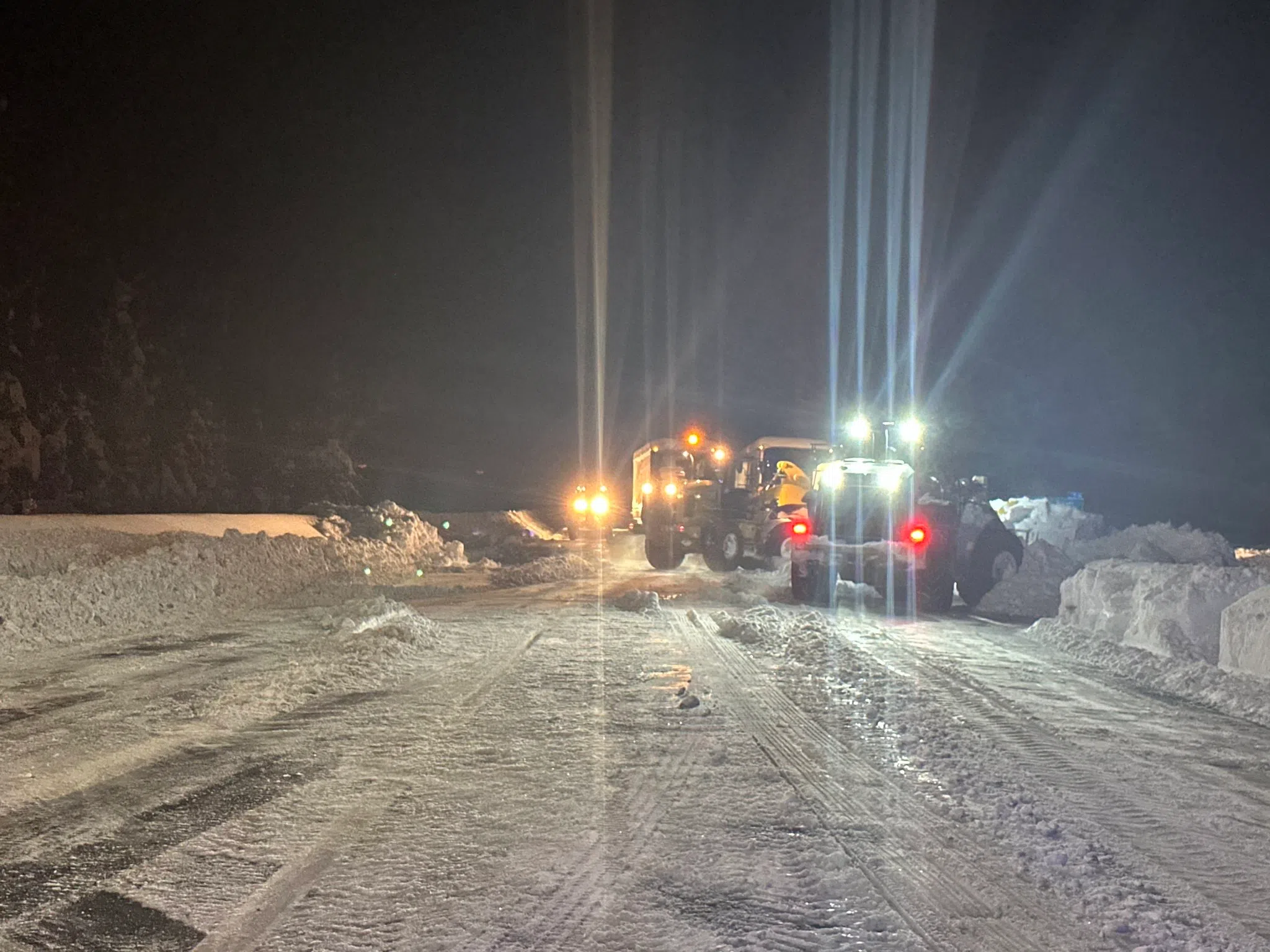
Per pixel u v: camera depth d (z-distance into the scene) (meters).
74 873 4.71
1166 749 7.20
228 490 30.05
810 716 7.99
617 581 20.36
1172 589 11.00
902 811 5.68
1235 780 6.43
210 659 10.15
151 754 6.68
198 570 14.73
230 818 5.48
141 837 5.18
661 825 5.41
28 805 5.66
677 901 4.47
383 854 4.96
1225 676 9.14
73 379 26.39
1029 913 4.39
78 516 17.83
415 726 7.51
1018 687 9.41
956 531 15.83
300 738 7.14
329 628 12.12
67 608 11.70
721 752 6.87
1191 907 4.46
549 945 4.03
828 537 15.96
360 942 4.03
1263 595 9.46
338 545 21.61
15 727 7.38
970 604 16.73
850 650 11.17
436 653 10.75
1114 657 10.63
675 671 9.84
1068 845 5.18
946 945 4.08
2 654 10.22
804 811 5.67
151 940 4.04
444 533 35.69
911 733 7.46
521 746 6.96
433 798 5.82
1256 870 4.92
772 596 17.45
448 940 4.05
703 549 23.69
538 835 5.25
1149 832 5.44
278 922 4.21
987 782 6.23
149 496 27.06
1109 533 22.53
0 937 4.07
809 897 4.53
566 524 45.78
